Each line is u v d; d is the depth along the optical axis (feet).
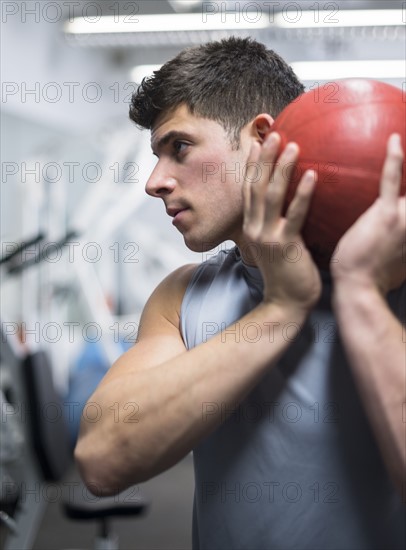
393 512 2.75
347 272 2.48
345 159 2.45
